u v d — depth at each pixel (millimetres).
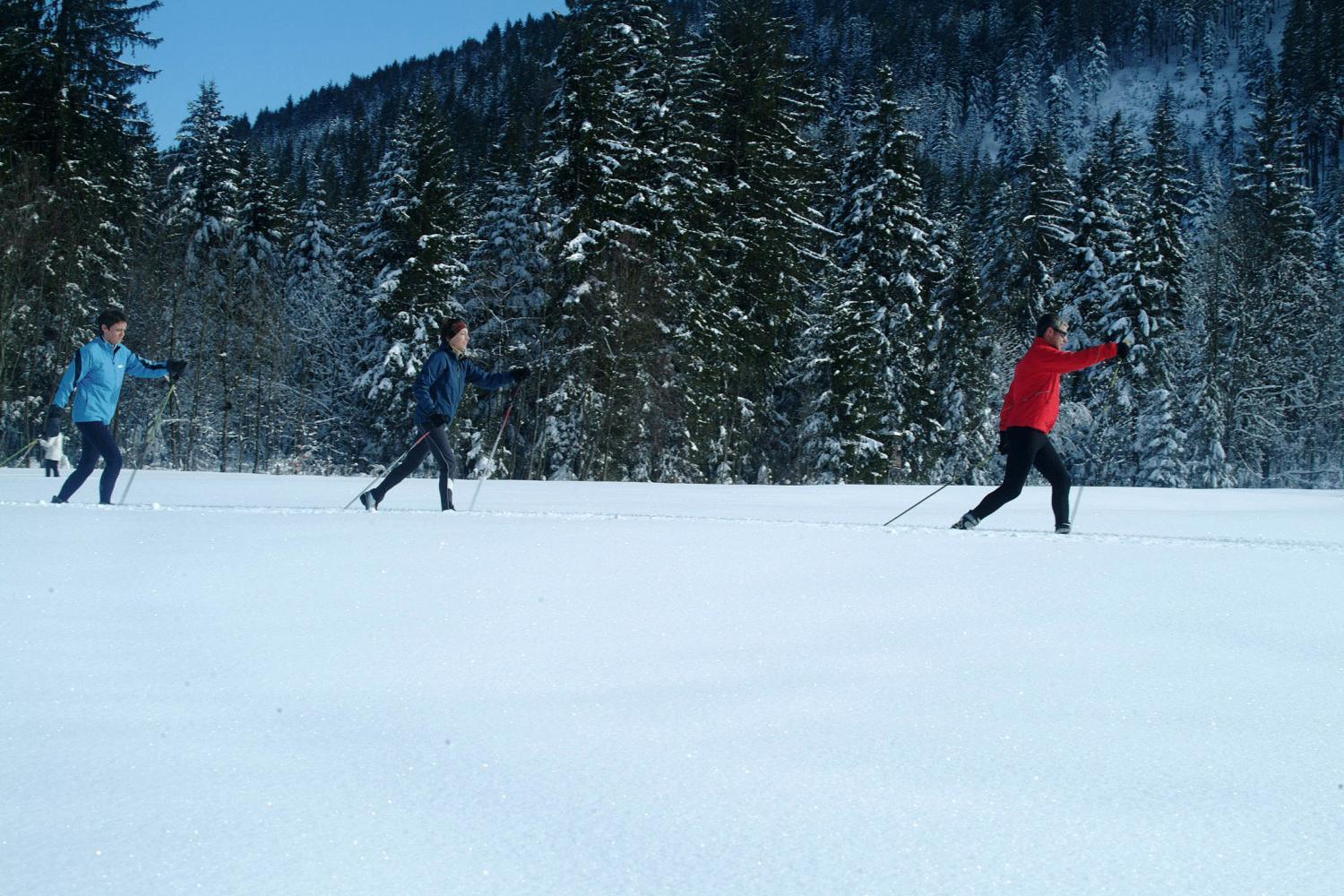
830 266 39875
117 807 2510
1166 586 4828
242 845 2307
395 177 37500
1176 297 45438
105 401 9484
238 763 2803
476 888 2109
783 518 9672
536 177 35062
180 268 41000
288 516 6926
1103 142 57625
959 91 179125
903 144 40375
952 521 9734
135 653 3863
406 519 6828
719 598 4625
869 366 37125
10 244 29594
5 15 31281
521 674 3615
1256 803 2551
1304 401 46688
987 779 2689
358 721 3146
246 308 41625
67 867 2201
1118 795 2594
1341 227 68500
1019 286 49188
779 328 38625
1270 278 46781
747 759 2820
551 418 34344
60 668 3680
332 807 2512
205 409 44031
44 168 31406
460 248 41062
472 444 36031
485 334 37062
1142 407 44188
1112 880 2146
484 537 5961
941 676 3570
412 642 3998
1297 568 5230
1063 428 44719
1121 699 3336
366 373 38250
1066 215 50781
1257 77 154625
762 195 37938
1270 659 3771
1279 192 50688
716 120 38312
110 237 36000
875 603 4523
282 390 45250
